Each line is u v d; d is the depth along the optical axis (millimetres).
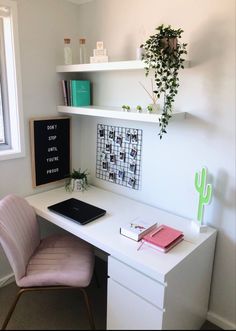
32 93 2137
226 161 1706
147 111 1846
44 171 2334
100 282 2250
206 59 1675
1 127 2152
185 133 1854
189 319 1704
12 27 1914
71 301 2027
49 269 1718
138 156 2150
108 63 1880
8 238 1571
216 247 1839
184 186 1927
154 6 1846
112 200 2227
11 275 2264
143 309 1472
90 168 2559
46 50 2158
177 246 1593
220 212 1785
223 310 1889
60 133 2383
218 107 1682
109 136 2320
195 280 1663
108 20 2129
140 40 1966
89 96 2352
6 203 1789
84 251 1901
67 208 2000
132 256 1479
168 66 1628
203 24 1650
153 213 2010
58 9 2172
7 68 2033
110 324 1670
